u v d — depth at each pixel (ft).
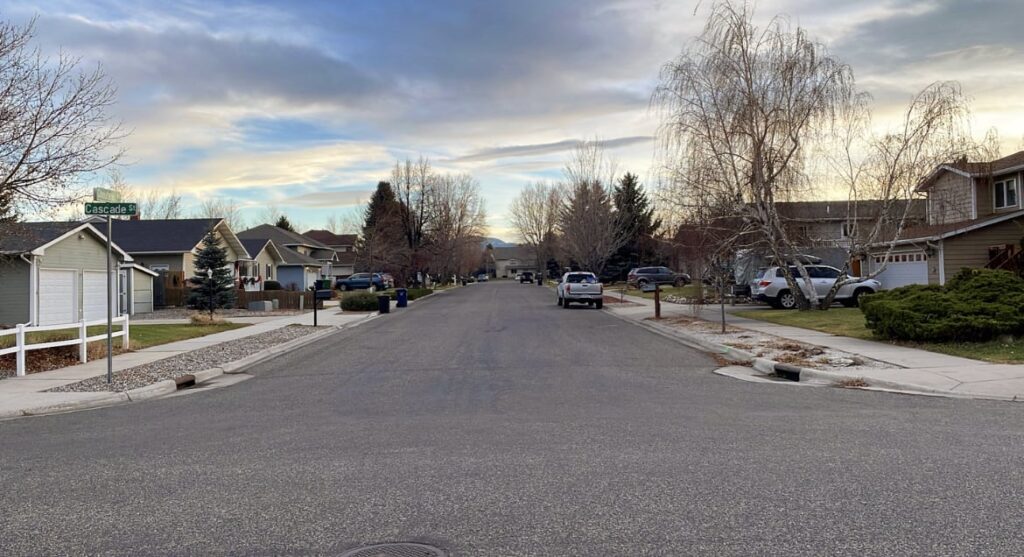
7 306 87.86
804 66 76.89
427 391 40.27
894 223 81.00
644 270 190.70
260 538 17.33
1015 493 19.20
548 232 301.84
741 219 82.12
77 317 97.09
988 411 31.55
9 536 17.88
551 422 30.42
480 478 21.89
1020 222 91.86
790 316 80.94
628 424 29.58
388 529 17.70
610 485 20.76
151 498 20.81
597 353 57.67
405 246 209.15
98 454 26.89
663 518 17.88
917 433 26.91
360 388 42.29
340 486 21.49
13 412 36.68
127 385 44.21
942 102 70.74
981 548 15.52
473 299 167.02
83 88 60.18
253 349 64.85
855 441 25.70
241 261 160.04
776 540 16.25
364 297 125.90
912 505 18.37
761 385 40.93
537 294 194.49
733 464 22.75
